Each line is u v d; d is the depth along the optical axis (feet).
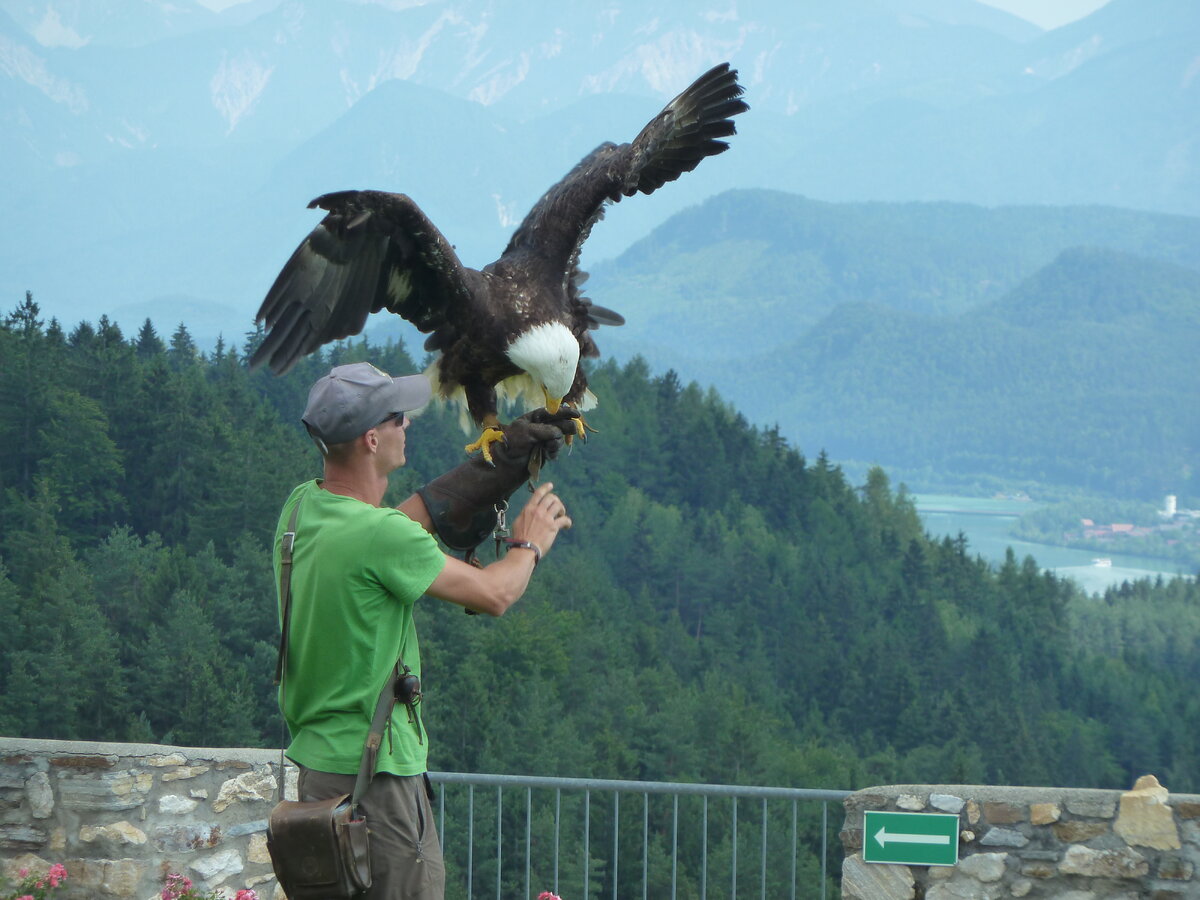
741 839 121.70
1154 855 17.79
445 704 214.48
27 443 305.73
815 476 485.15
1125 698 371.56
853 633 364.79
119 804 19.57
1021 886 18.07
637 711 243.81
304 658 9.39
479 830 110.32
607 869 116.78
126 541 276.21
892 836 18.38
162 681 218.79
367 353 434.71
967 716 317.42
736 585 373.20
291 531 9.69
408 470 313.94
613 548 381.40
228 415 338.95
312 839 8.88
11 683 213.66
